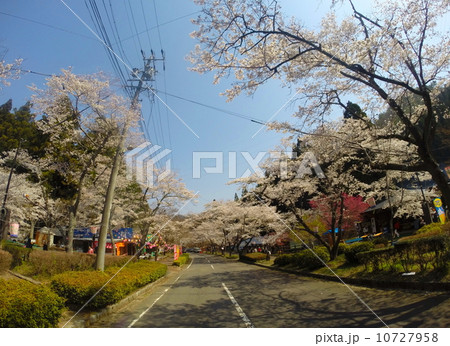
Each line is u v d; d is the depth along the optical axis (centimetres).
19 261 1211
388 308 616
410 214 2025
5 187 1819
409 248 862
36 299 482
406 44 790
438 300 616
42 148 2255
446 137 1795
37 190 2064
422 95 736
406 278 815
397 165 802
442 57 819
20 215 2081
